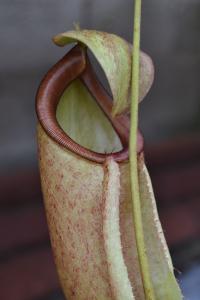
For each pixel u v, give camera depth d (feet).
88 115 1.51
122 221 1.43
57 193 1.43
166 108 5.70
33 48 4.64
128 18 4.64
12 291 3.49
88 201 1.40
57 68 1.45
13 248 3.89
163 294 1.44
